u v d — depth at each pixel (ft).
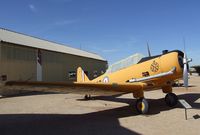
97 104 33.81
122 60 31.04
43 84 20.81
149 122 21.31
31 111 29.17
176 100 28.81
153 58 27.58
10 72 51.75
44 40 80.28
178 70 25.79
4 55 50.39
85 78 45.27
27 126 21.30
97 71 99.40
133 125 20.42
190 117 22.62
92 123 21.84
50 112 28.22
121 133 18.03
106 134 17.92
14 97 46.52
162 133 17.62
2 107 32.73
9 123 22.67
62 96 46.62
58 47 78.79
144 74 27.40
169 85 28.53
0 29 63.21
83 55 88.33
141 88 25.71
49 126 21.12
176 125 19.76
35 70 59.31
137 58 29.27
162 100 34.88
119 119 23.13
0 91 48.78
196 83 75.92
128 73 29.17
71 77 76.89
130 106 30.81
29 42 62.54
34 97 45.85
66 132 18.97
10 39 55.11
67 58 74.64
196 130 18.03
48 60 64.54
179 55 26.21
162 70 26.05
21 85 20.68
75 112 27.94
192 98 35.60
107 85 23.43
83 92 25.99
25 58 56.34
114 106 31.58
